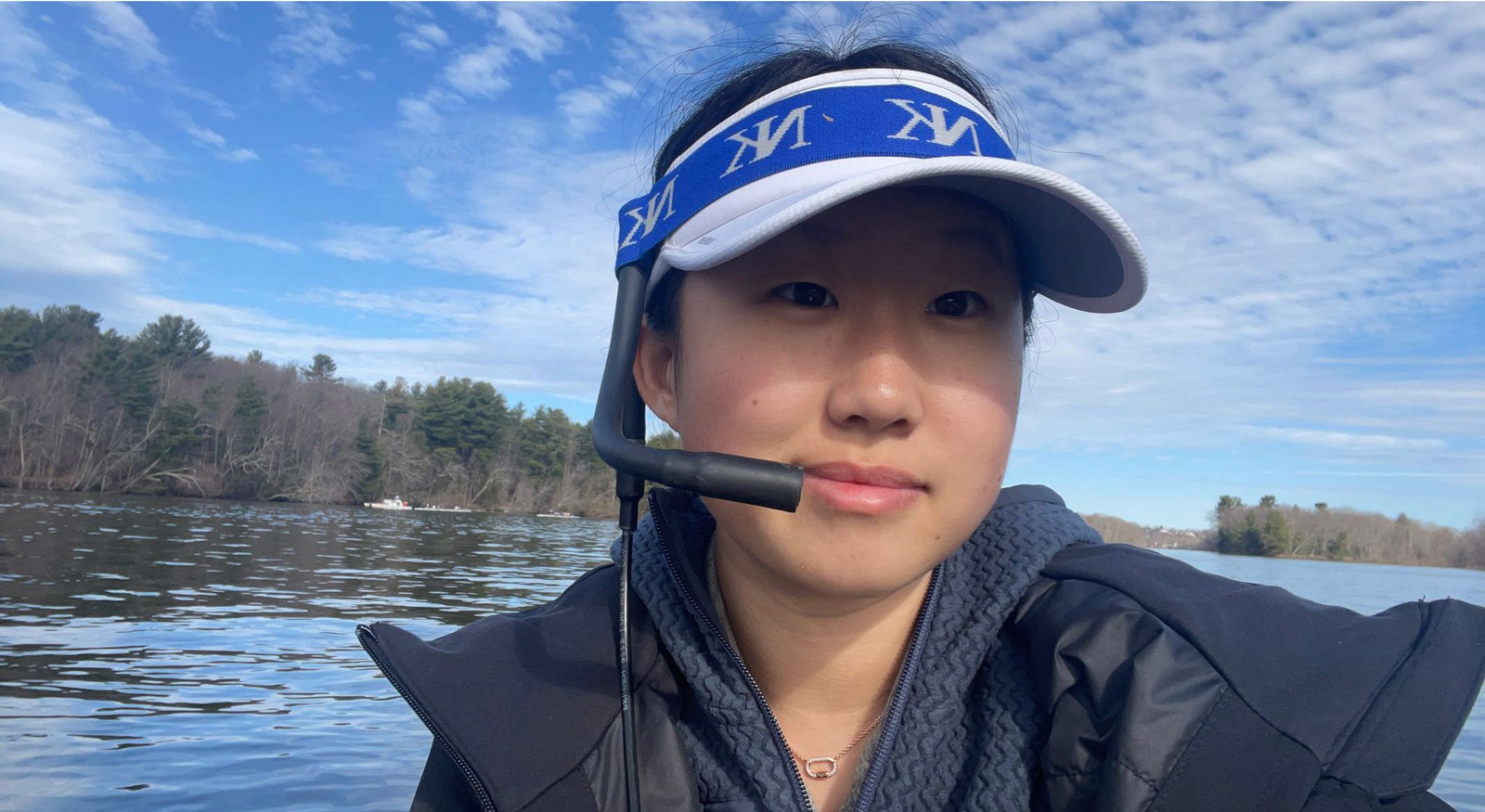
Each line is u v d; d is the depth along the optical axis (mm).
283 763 3959
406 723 4801
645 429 973
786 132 815
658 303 975
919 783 884
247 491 44281
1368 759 808
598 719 934
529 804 877
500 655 966
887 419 739
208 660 6727
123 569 13500
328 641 7805
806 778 938
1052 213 831
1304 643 885
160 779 3689
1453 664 864
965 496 785
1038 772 891
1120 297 922
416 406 55062
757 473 708
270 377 50250
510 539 28359
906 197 775
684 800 912
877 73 835
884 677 939
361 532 27328
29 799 3389
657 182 975
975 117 847
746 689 913
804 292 781
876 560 756
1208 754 803
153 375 44219
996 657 954
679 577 953
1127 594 921
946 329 787
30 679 5691
